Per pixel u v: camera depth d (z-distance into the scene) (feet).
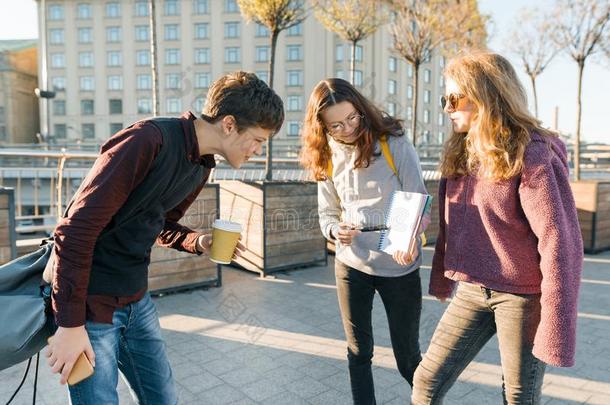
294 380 9.78
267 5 17.80
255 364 10.52
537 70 31.14
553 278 4.99
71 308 4.33
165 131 4.73
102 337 4.85
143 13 167.32
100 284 4.79
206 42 162.50
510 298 5.52
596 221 23.95
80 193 4.44
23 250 14.73
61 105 172.76
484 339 6.09
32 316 4.61
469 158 5.78
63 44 172.24
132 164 4.44
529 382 5.56
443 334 6.20
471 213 5.79
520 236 5.43
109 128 171.53
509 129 5.35
